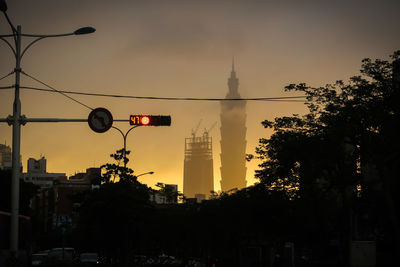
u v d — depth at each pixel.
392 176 30.80
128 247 52.09
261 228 61.56
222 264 82.25
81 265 43.47
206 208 86.06
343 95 33.50
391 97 31.17
